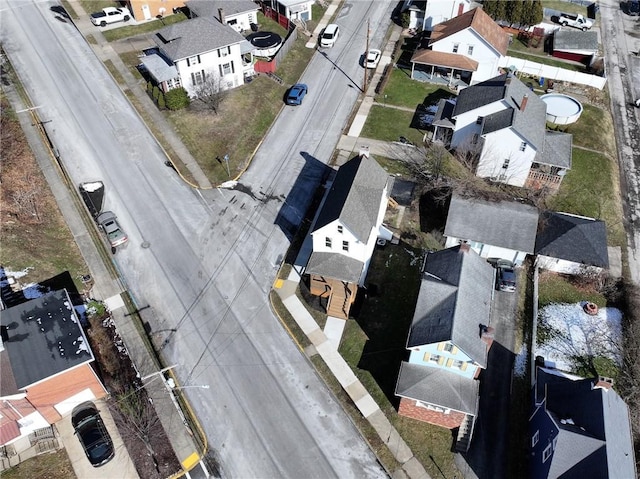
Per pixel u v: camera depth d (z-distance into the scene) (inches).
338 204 1722.4
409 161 2304.4
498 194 2041.1
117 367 1590.8
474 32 2591.0
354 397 1573.6
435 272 1612.9
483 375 1641.2
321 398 1566.2
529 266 1941.4
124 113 2353.6
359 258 1766.7
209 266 1865.2
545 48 3107.8
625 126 2679.6
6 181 2007.9
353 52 2913.4
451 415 1462.8
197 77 2421.3
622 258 2048.5
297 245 1953.7
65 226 1930.4
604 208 2213.3
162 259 1871.3
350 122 2485.2
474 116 2246.6
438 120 2349.9
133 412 1491.1
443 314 1461.6
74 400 1477.6
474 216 1911.9
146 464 1411.2
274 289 1818.4
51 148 2175.2
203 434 1475.1
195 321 1716.3
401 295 1824.6
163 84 2370.8
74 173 2101.4
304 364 1636.3
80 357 1389.0
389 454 1464.1
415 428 1518.2
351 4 3289.9
